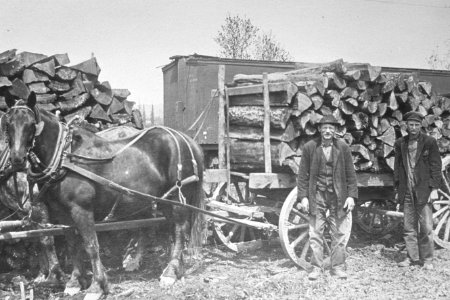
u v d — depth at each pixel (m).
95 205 5.00
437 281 5.46
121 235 6.89
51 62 6.48
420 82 7.18
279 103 6.02
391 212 6.92
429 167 6.15
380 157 6.65
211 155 8.84
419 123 6.09
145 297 4.93
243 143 6.61
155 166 5.44
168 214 5.77
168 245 6.48
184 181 5.66
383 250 7.00
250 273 5.89
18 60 6.29
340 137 6.23
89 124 6.71
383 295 4.94
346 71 6.13
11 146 4.25
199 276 5.79
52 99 6.50
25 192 5.26
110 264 6.53
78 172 4.76
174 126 10.09
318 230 5.64
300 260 5.95
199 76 9.56
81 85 6.83
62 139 4.75
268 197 7.15
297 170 5.94
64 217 5.00
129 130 6.40
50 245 5.52
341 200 5.48
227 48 23.25
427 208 6.14
